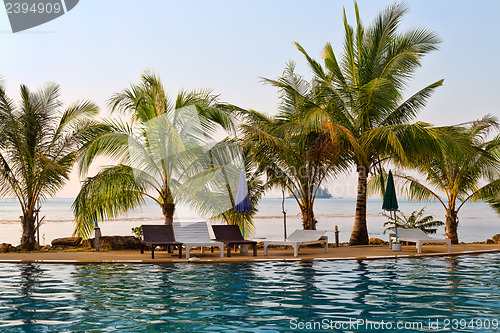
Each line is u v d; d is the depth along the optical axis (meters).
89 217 14.74
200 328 5.23
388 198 14.49
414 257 12.22
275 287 7.78
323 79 16.23
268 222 46.97
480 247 14.62
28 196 14.97
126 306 6.34
